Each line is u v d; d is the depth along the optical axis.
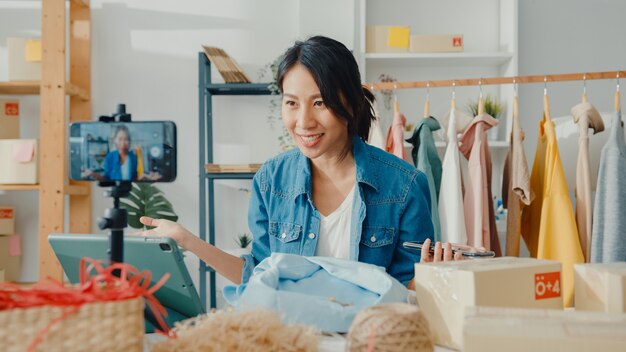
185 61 3.30
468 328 0.67
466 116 2.70
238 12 3.32
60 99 2.85
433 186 2.54
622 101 3.34
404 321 0.65
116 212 0.80
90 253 1.05
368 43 3.08
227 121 3.30
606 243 2.24
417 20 3.33
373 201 1.49
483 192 2.52
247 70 3.31
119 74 3.29
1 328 0.60
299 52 1.34
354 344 0.67
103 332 0.63
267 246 1.55
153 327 1.08
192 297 1.02
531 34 3.35
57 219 2.85
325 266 1.05
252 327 0.73
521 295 0.83
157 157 0.80
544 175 2.48
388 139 2.76
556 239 2.34
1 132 3.03
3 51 3.26
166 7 3.31
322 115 1.33
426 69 3.31
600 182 2.29
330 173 1.50
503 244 3.17
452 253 1.23
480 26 3.33
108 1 3.29
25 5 3.27
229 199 3.28
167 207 3.07
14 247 3.10
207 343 0.71
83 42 3.21
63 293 0.62
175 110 3.30
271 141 3.30
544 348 0.64
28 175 2.88
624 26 3.35
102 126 0.80
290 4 3.31
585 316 0.70
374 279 1.00
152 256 1.00
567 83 3.33
